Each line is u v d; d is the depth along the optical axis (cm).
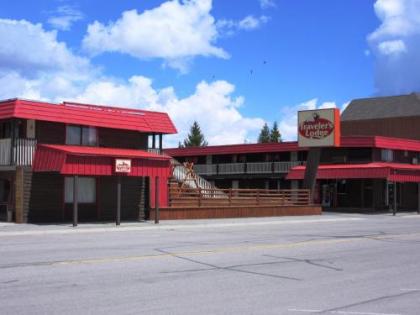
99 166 2723
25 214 2809
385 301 984
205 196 3816
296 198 4156
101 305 906
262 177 5847
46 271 1229
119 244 1855
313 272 1298
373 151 5069
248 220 3381
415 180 4788
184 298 974
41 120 2873
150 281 1132
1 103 2852
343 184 5325
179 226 2842
